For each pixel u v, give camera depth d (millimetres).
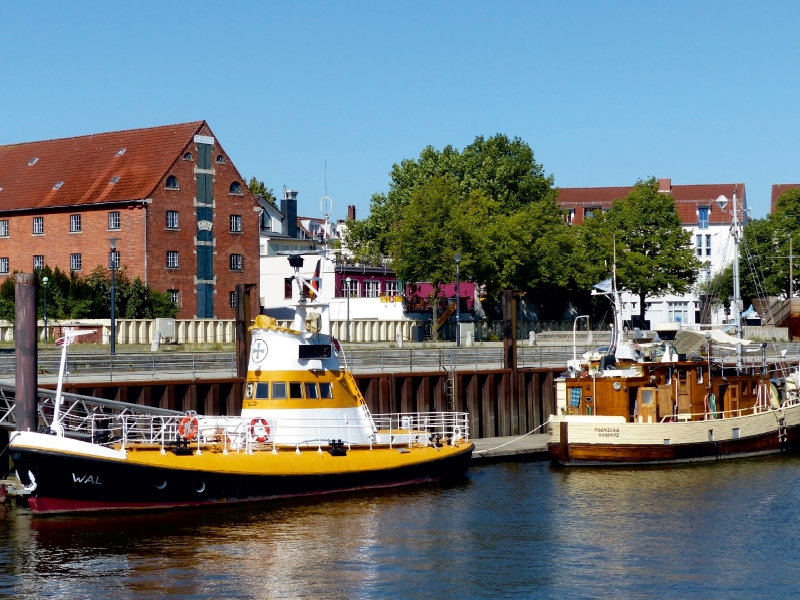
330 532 33656
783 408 51344
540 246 97750
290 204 117375
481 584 28859
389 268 99000
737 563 31078
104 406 38625
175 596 27531
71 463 33375
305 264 92250
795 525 35562
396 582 28953
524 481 42750
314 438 38531
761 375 52375
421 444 41938
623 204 106125
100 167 88875
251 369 38781
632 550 32344
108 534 32688
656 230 104500
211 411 45562
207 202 88250
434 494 39750
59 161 91938
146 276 83438
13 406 36906
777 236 105812
